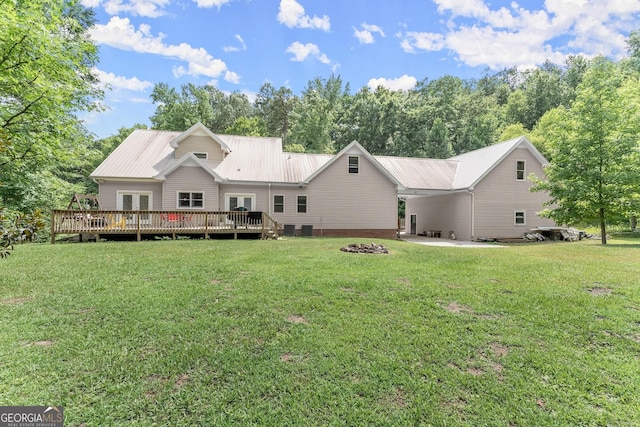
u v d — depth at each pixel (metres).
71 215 11.93
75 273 6.13
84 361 2.96
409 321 3.95
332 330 3.67
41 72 8.98
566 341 3.46
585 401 2.50
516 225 18.58
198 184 15.84
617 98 12.49
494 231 18.33
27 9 8.17
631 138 11.87
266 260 7.71
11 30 7.61
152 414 2.31
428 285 5.49
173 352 3.13
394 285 5.48
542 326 3.83
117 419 2.26
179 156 17.28
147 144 17.91
